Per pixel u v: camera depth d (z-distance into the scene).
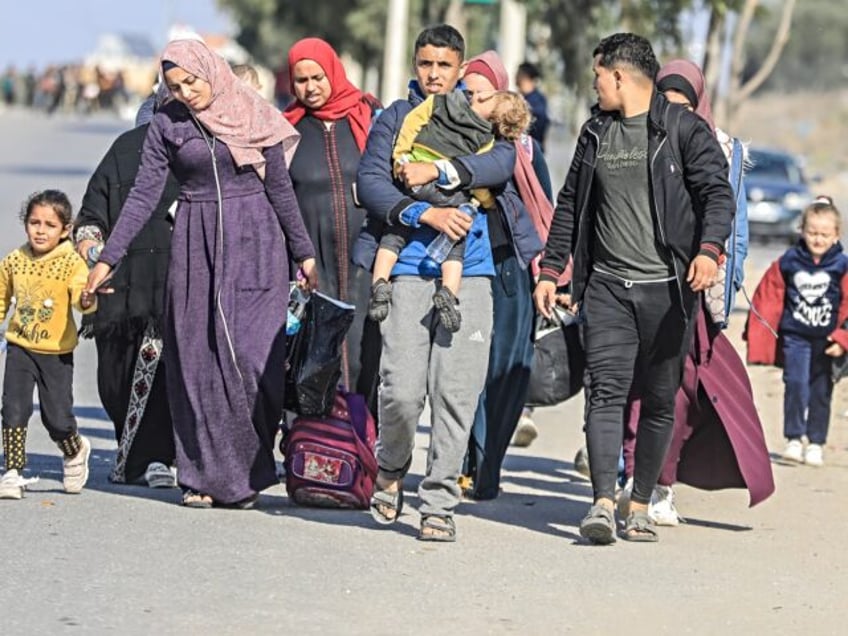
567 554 18.11
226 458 19.61
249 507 19.81
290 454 19.97
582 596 16.30
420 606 15.70
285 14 117.44
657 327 18.27
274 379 19.56
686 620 15.62
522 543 18.56
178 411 19.77
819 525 20.47
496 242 20.62
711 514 20.95
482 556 17.81
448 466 18.33
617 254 18.20
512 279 20.86
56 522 18.75
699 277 17.66
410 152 18.08
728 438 19.75
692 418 19.73
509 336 20.98
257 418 19.62
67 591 15.84
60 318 19.89
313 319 19.81
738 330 40.69
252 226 19.55
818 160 160.50
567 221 18.62
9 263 19.98
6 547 17.50
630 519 19.08
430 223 17.78
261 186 19.64
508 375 21.06
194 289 19.53
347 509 20.06
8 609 15.16
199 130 19.34
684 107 18.17
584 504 21.28
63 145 114.62
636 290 18.19
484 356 18.30
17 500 19.91
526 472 23.66
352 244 21.34
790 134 187.50
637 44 18.03
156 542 17.91
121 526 18.62
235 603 15.59
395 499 18.84
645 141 18.00
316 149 21.42
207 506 19.78
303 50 21.34
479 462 21.08
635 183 18.03
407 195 18.11
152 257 20.95
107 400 21.36
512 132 18.39
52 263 19.89
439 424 18.31
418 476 22.89
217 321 19.41
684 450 20.03
